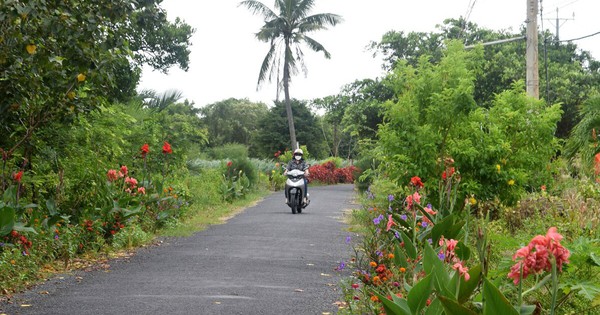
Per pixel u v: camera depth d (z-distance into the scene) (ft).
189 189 72.08
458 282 15.40
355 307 23.39
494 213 41.39
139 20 31.17
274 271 32.91
